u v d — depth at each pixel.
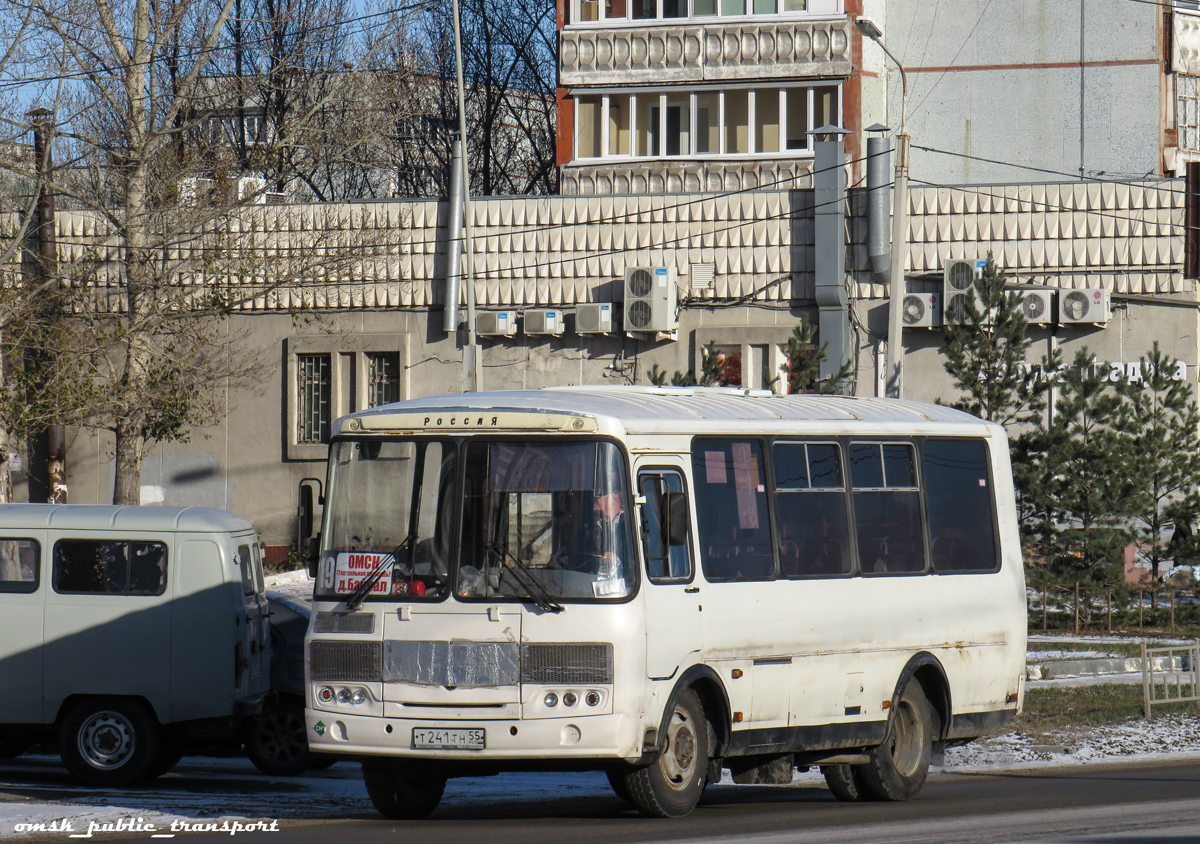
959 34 84.56
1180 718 38.59
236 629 29.55
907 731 28.05
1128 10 82.19
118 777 29.06
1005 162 80.12
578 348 72.69
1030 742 35.50
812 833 21.94
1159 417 55.12
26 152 63.62
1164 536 63.28
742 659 24.53
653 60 79.00
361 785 29.67
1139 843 20.98
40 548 29.86
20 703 29.41
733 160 77.25
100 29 64.25
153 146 66.81
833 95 78.06
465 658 22.42
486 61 108.50
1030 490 53.56
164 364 68.75
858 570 27.17
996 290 55.69
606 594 22.27
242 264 69.62
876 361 68.44
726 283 70.31
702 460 24.50
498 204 73.19
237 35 89.31
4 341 62.66
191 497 77.50
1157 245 65.19
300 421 76.31
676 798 23.34
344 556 23.52
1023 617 30.97
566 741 22.06
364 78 78.62
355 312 75.62
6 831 22.77
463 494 22.98
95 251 67.06
